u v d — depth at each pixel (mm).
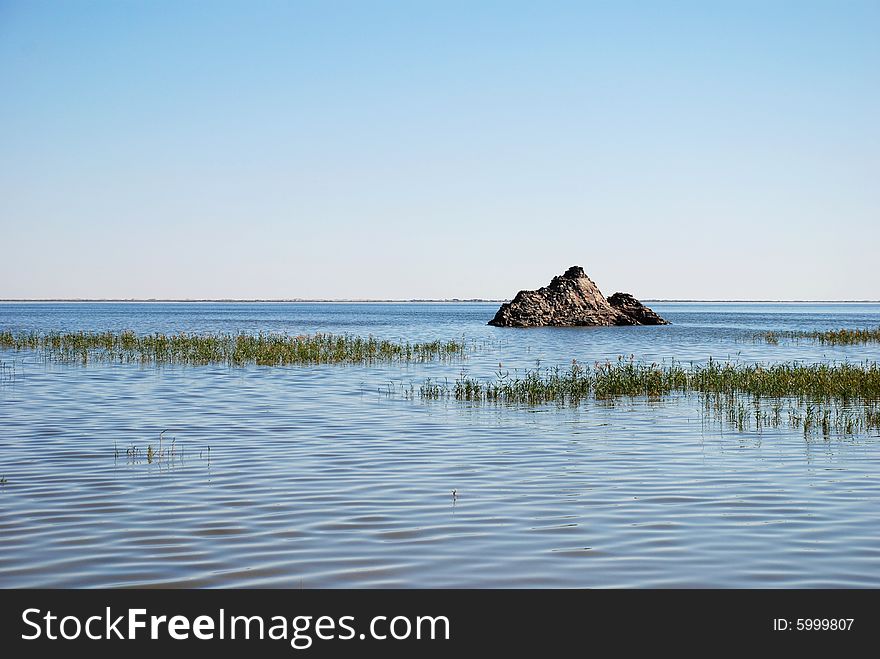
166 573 11672
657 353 60625
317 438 22375
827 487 16594
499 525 13852
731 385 33688
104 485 16578
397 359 52125
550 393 32375
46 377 39062
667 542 12953
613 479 17375
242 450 20531
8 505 15000
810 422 24984
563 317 116750
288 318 168250
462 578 11578
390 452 20375
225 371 43219
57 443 21328
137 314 195625
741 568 11867
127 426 24281
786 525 13844
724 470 18266
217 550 12570
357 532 13453
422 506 15078
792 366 47812
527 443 21703
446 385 36625
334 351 53281
